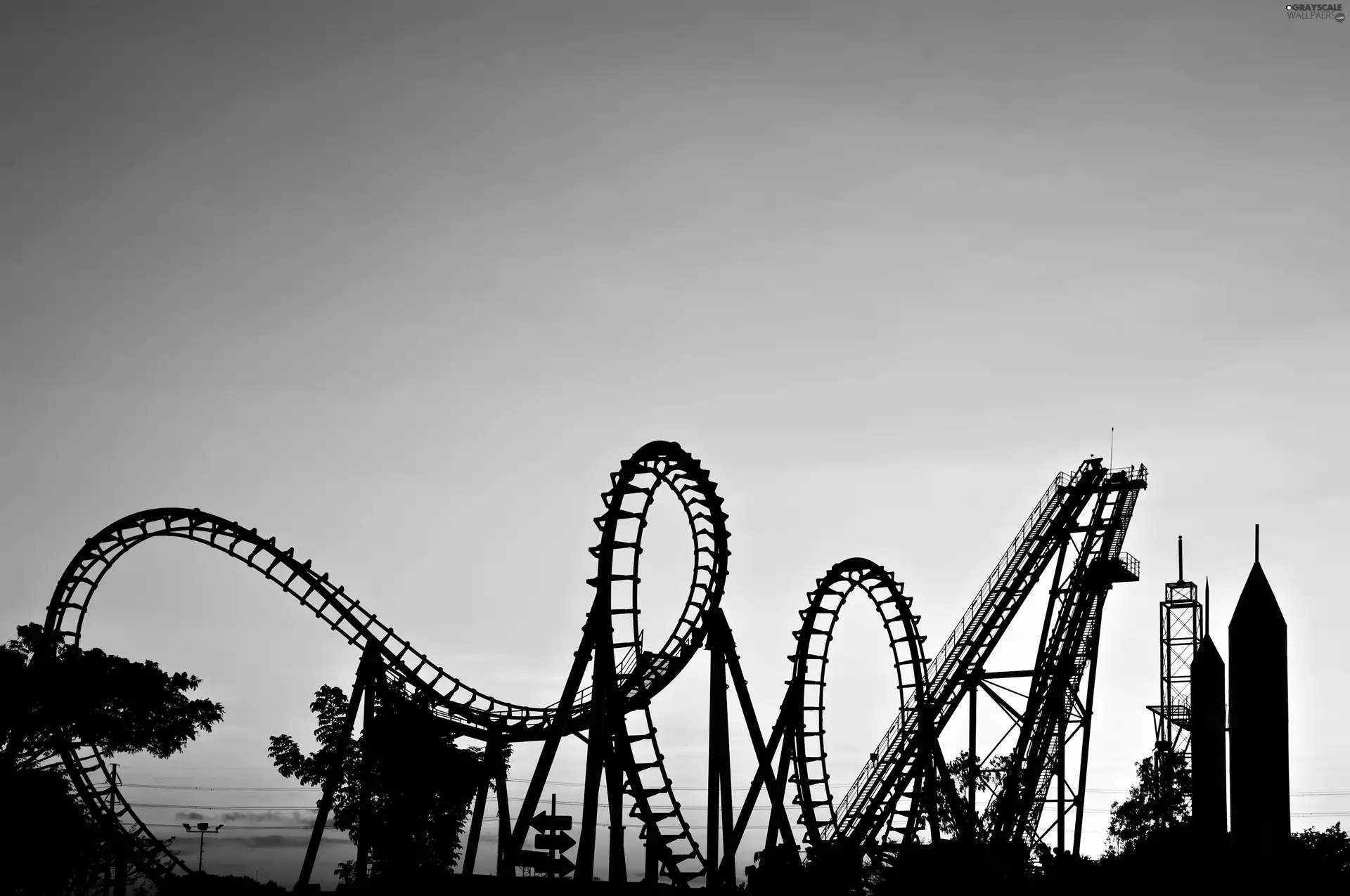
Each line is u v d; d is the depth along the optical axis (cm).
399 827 6550
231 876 6197
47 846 5953
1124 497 9512
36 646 6438
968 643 8806
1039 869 7725
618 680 6362
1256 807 7375
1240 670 7556
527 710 6575
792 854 6969
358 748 6650
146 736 6744
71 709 6212
